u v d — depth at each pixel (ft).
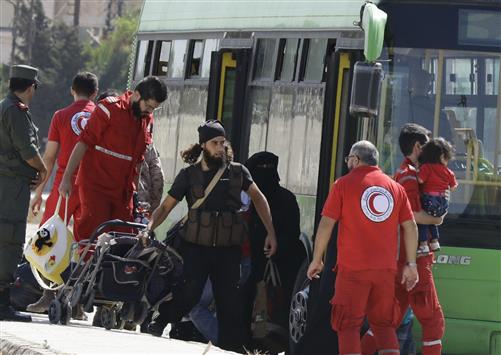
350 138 119.96
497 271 118.62
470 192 118.83
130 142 127.13
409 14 118.93
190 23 155.74
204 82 149.59
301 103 128.36
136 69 172.14
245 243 130.11
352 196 104.99
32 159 124.98
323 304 118.73
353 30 121.60
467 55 118.73
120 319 124.98
